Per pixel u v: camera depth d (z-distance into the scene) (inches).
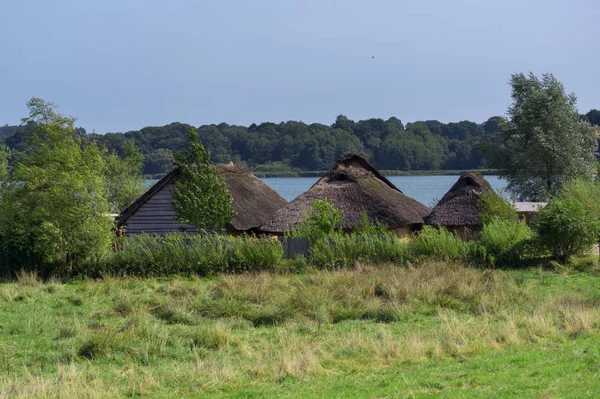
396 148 5561.0
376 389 456.8
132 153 2226.9
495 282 893.8
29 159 1229.7
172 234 1277.1
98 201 1222.9
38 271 1190.9
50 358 600.4
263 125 5703.7
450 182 5054.1
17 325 722.2
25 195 1203.9
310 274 1104.8
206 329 676.1
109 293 980.6
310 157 5349.4
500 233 1172.5
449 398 404.2
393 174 5605.3
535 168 2380.7
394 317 740.0
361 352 584.1
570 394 380.5
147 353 606.2
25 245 1190.3
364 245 1197.7
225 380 522.3
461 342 592.4
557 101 2397.9
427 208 1779.0
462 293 835.4
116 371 562.3
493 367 485.1
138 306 816.9
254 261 1188.5
